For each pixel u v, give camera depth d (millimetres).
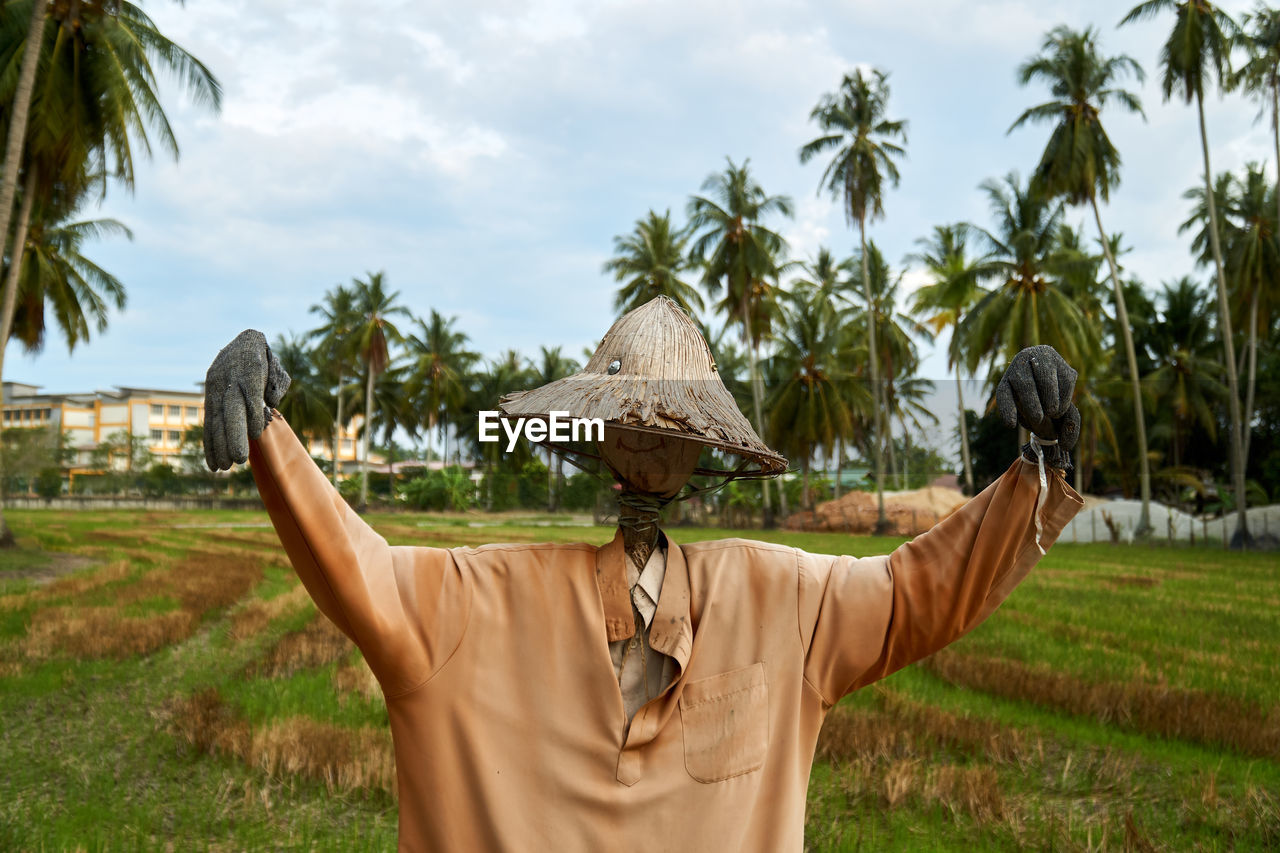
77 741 5074
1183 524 26516
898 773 4387
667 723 1354
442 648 1364
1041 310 27766
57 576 14445
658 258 37281
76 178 17922
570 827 1314
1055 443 1395
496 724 1354
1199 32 24969
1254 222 31141
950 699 6016
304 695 6027
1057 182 26984
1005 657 7258
